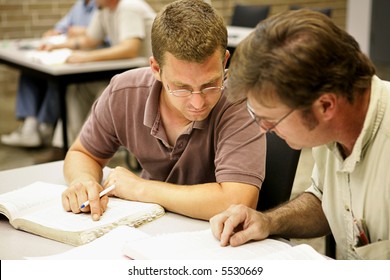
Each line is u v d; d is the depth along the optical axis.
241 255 1.08
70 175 1.55
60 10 5.33
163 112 1.49
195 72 1.23
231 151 1.40
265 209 1.61
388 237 1.10
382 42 6.79
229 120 1.42
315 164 1.33
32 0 5.18
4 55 3.65
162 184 1.40
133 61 3.42
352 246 1.20
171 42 1.23
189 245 1.12
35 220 1.27
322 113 0.96
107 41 3.85
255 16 4.85
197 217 1.34
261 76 0.93
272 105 0.95
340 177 1.16
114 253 1.11
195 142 1.49
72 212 1.32
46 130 4.14
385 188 1.06
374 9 6.71
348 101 0.97
